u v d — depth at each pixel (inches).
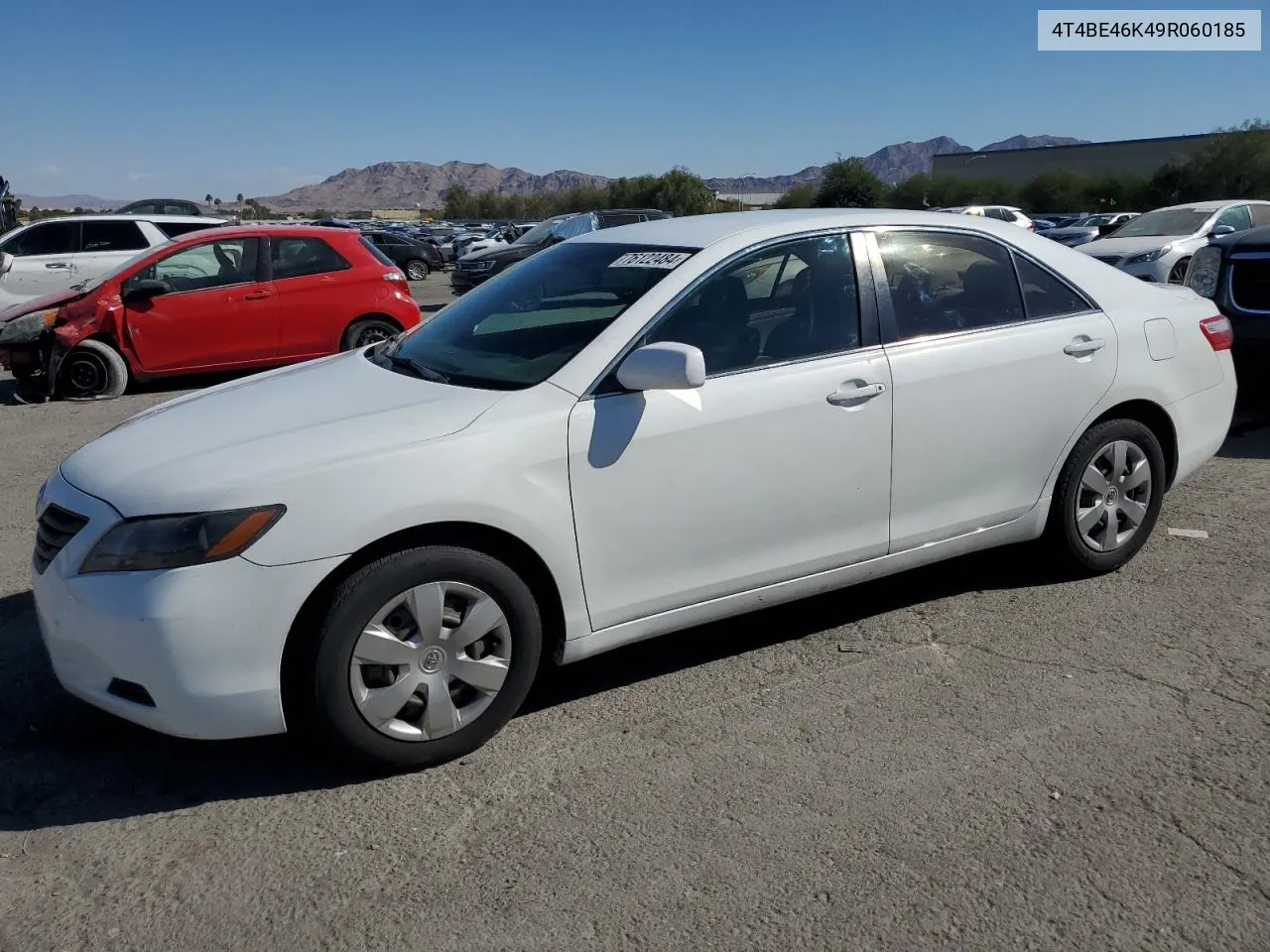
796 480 141.1
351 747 119.0
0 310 521.3
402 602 118.7
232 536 111.0
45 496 129.5
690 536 135.2
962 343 154.9
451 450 119.8
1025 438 161.0
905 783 119.1
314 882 105.4
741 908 99.7
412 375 143.0
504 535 124.1
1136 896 99.7
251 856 109.8
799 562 144.9
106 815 118.0
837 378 143.4
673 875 104.7
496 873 106.0
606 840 110.7
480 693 125.8
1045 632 157.2
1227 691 137.8
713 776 122.0
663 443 131.0
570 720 136.5
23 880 106.7
